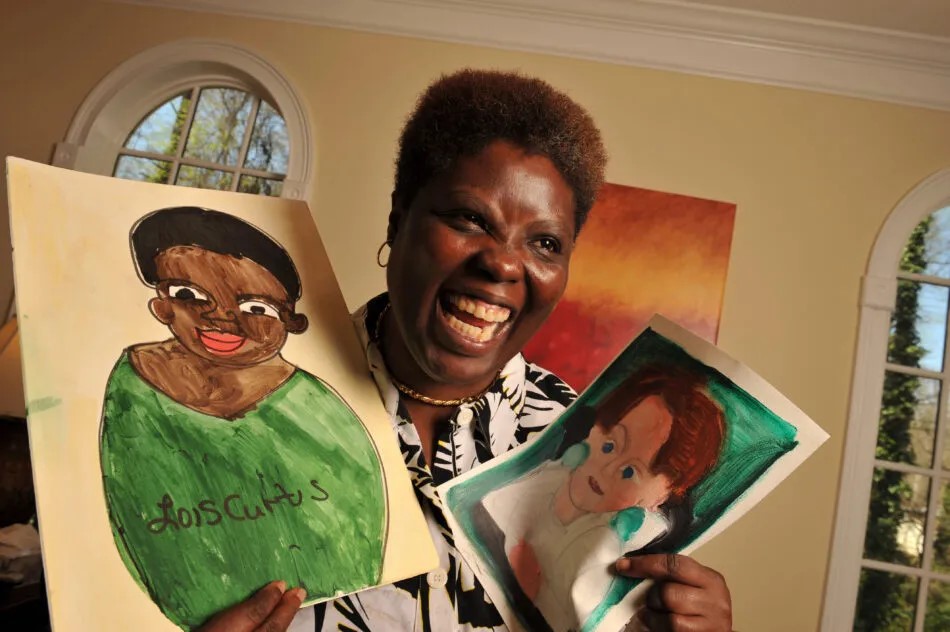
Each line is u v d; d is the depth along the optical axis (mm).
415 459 546
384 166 2842
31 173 470
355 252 2779
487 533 535
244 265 554
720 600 528
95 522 412
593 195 547
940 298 3008
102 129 3023
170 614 416
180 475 453
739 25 2822
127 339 473
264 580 451
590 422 568
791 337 2732
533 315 515
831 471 2676
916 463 2902
